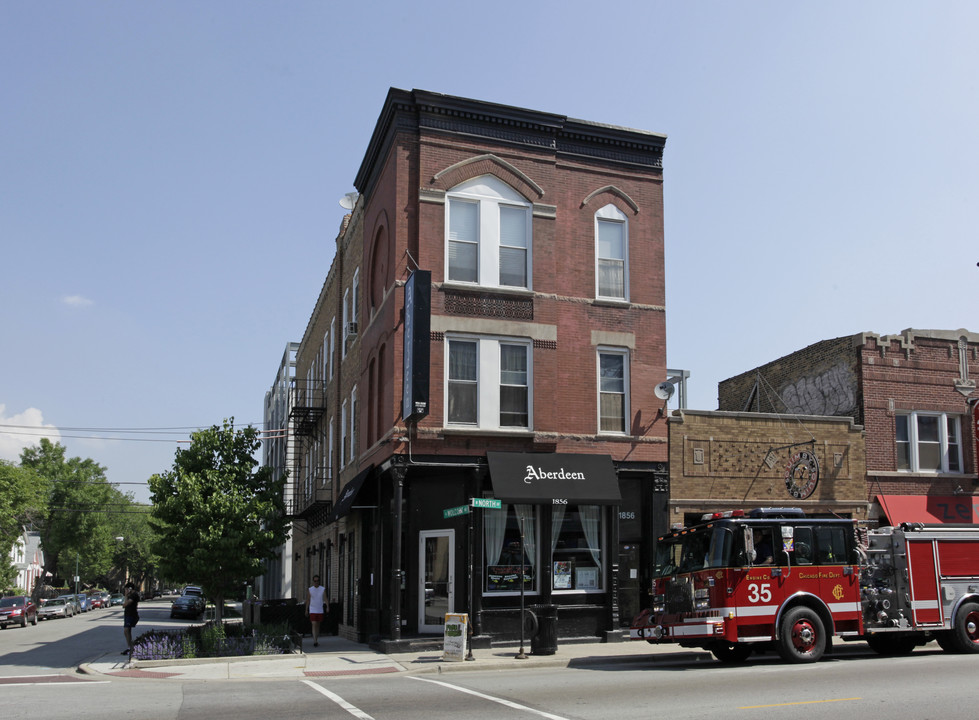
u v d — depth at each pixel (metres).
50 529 85.56
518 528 21.05
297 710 10.88
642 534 22.20
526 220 22.12
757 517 16.02
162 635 21.44
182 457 24.17
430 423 20.39
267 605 27.77
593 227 22.94
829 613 15.86
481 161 21.83
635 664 17.08
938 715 9.80
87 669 18.22
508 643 19.92
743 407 31.78
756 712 10.07
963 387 25.80
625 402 22.53
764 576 15.50
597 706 10.81
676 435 22.75
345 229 32.69
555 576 21.16
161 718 10.34
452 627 17.83
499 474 20.17
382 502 22.02
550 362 21.56
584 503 20.53
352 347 28.36
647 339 22.89
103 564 88.88
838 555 16.20
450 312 21.00
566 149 22.98
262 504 23.36
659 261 23.41
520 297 21.56
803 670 14.27
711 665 16.06
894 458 24.80
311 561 39.84
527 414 21.34
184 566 22.91
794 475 23.58
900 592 17.00
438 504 21.30
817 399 27.03
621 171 23.45
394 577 19.81
